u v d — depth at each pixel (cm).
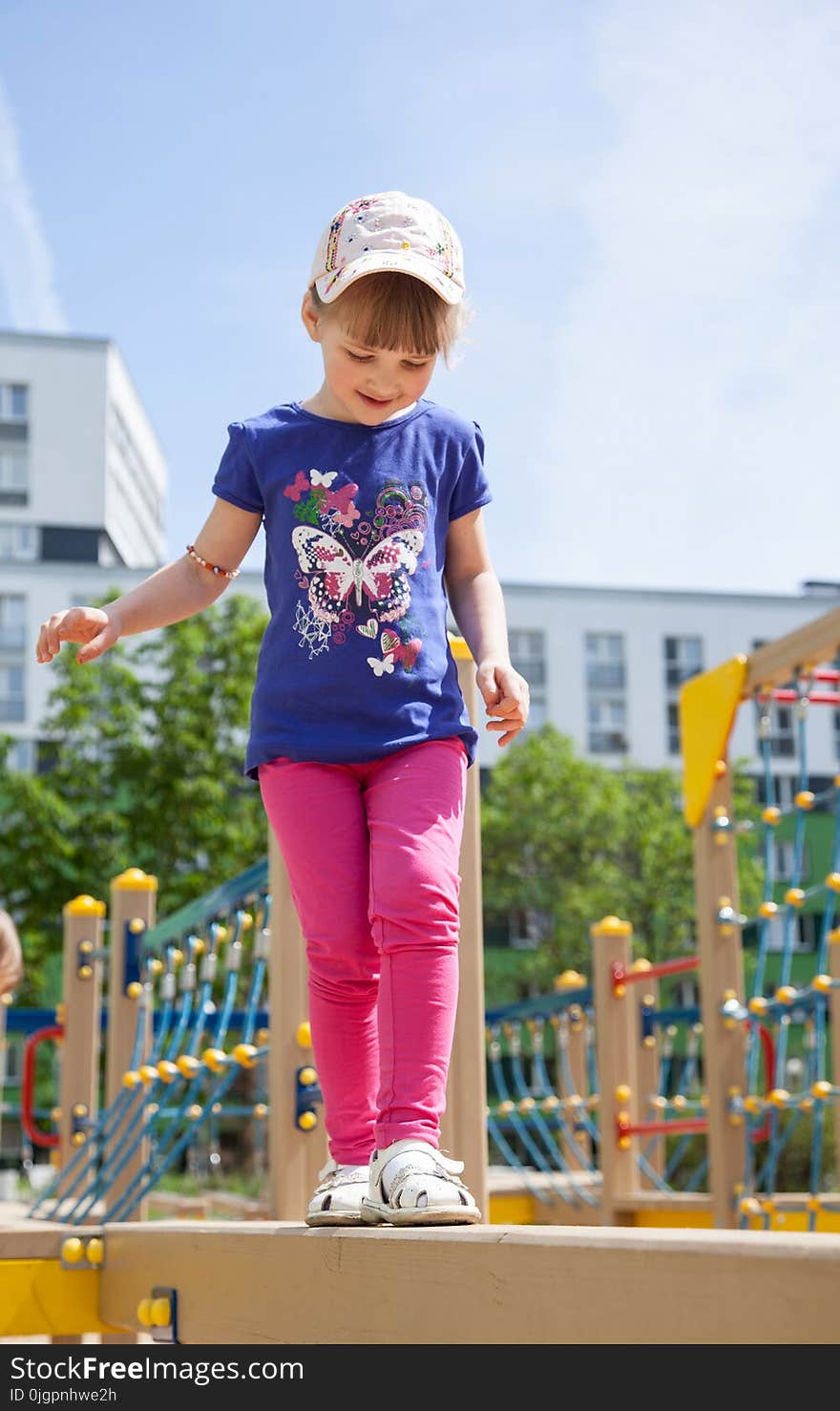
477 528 225
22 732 3081
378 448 214
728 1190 445
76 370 3809
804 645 431
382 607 208
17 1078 2519
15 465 3722
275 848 364
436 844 197
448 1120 259
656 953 2433
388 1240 168
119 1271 282
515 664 3441
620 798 2523
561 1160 752
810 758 3453
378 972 205
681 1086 1198
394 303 201
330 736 204
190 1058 392
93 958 701
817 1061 427
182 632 1945
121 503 4022
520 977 2498
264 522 218
